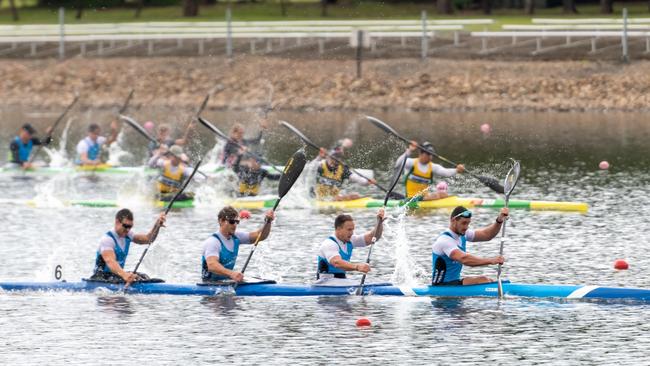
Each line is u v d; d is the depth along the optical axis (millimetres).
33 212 100688
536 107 173875
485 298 66875
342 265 67562
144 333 60500
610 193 103750
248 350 57281
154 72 197625
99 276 70250
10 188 114625
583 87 174750
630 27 182625
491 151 131750
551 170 118000
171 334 60219
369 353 56469
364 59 190625
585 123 157625
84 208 103062
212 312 64625
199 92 190500
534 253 79312
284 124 104500
